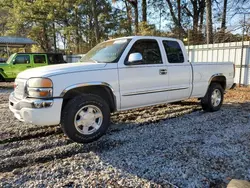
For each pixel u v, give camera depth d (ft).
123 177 8.42
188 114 17.22
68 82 10.56
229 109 18.67
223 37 37.45
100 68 11.60
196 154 10.21
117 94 12.17
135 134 12.89
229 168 8.98
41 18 76.54
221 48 30.99
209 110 17.67
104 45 14.35
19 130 13.55
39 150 10.85
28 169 9.05
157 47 14.12
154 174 8.59
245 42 28.14
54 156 10.20
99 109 11.65
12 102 11.47
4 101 24.11
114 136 12.55
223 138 12.12
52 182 8.13
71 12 82.58
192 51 35.17
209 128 13.82
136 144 11.47
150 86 13.51
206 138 12.15
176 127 14.08
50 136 12.64
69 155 10.35
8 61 39.22
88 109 11.39
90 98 11.29
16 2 74.18
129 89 12.62
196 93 16.34
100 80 11.50
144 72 13.15
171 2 69.36
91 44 69.15
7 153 10.42
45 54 40.68
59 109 10.36
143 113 17.43
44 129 13.67
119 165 9.34
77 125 11.07
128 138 12.27
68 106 10.81
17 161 9.67
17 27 77.41
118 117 16.30
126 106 12.76
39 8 74.59
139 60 12.28
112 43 13.89
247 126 14.12
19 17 74.79
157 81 13.79
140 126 14.34
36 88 10.09
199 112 17.80
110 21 83.35
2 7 80.94
